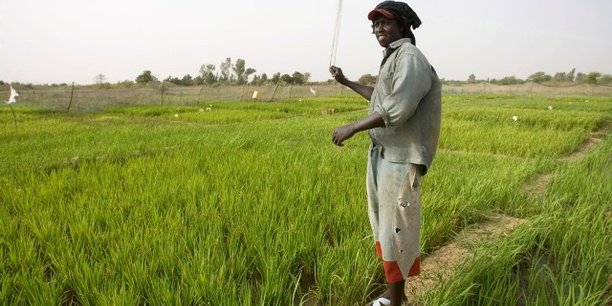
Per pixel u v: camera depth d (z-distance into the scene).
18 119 15.13
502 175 5.83
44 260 3.35
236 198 4.44
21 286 2.90
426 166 2.36
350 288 2.93
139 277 2.91
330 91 46.22
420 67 2.16
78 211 4.01
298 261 3.38
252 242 3.45
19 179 5.55
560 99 35.41
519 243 3.45
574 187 5.17
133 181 5.20
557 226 3.71
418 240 2.49
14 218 3.94
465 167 6.66
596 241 3.36
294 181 5.14
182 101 27.84
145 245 3.30
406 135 2.34
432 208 4.27
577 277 2.96
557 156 8.59
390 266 2.49
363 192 4.75
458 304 2.62
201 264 2.96
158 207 4.19
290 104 26.23
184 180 5.21
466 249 3.69
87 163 6.49
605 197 4.66
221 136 9.21
